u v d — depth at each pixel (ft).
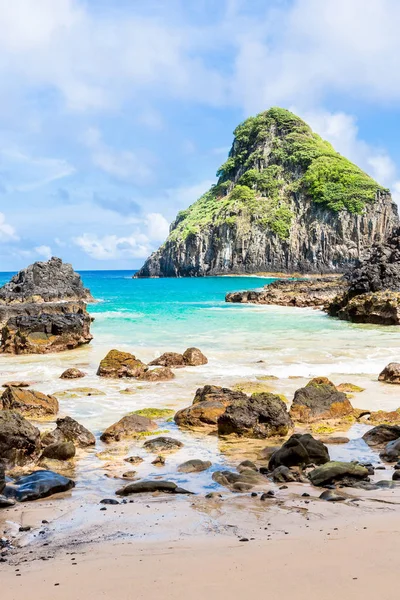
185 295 252.21
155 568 17.90
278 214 579.89
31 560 19.22
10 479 31.17
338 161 618.85
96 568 18.11
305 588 15.93
